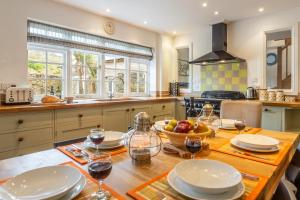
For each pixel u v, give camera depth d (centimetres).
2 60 243
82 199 68
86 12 324
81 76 340
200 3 298
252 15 349
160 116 382
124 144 126
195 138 105
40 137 229
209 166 87
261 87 351
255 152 115
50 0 283
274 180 95
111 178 83
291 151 130
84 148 121
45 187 74
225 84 397
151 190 74
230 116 213
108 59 380
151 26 402
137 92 438
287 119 303
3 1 243
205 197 67
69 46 309
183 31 436
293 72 322
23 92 240
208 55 377
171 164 98
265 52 352
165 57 457
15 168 93
